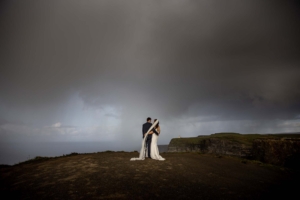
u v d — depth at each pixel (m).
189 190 5.61
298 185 6.86
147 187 5.72
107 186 5.75
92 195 5.04
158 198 4.89
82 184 5.94
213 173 7.88
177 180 6.55
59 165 8.89
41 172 7.63
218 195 5.29
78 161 9.84
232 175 7.79
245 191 5.78
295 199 5.38
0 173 7.76
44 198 4.86
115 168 8.05
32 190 5.48
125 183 6.04
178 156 12.22
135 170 7.73
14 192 5.35
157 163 9.26
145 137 10.44
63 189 5.52
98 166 8.47
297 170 9.44
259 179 7.45
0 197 4.99
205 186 6.04
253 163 10.95
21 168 8.63
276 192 5.87
